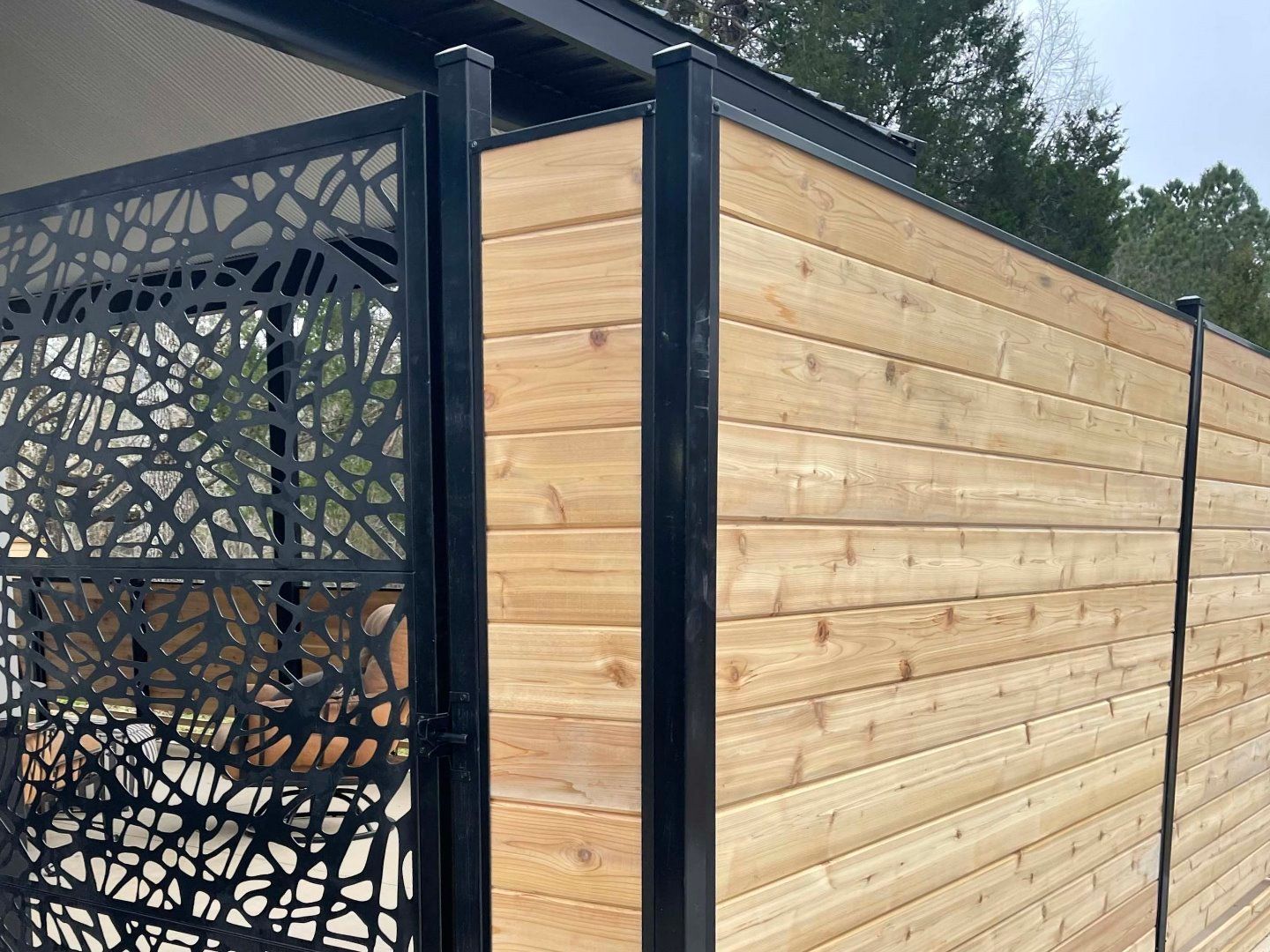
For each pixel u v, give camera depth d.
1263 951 3.88
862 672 1.86
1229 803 3.70
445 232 1.69
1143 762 2.99
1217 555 3.50
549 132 1.60
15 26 2.88
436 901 1.73
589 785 1.59
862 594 1.86
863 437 1.85
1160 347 3.02
